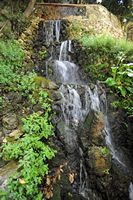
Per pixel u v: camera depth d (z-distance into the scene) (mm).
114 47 6578
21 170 3357
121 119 5391
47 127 4094
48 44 7141
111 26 8672
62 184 3787
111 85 5629
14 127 4223
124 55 6422
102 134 4508
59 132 4145
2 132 4121
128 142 5246
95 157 4043
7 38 6387
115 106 5484
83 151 4207
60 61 6508
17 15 7078
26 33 7055
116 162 4508
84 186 4016
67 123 4633
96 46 6598
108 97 5578
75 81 6461
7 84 4891
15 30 6871
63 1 10359
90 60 6512
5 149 3723
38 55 6715
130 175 4527
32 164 3473
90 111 4715
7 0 7422
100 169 4027
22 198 3174
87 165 4078
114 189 4234
